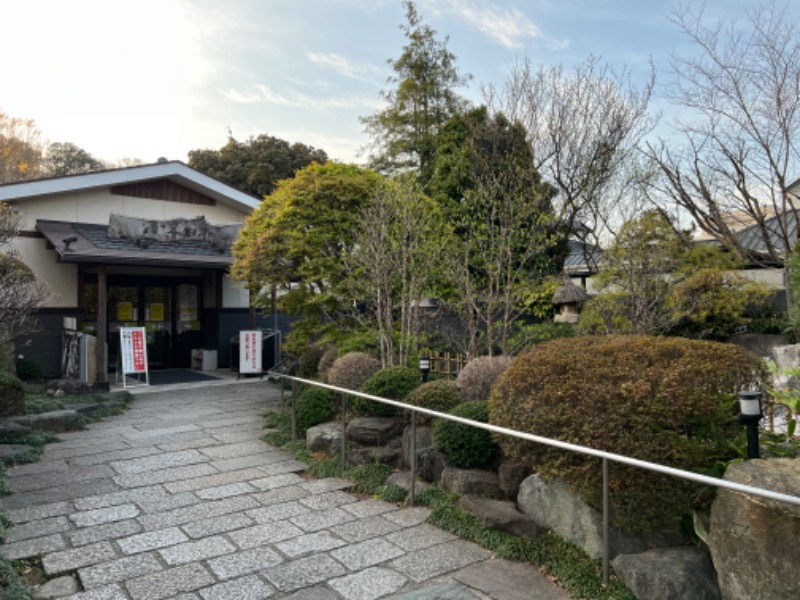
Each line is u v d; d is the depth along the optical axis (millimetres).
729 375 3086
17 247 9992
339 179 7121
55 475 4828
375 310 7020
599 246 11719
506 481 3803
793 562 2211
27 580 2986
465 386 4883
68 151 27125
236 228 11469
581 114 11867
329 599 2783
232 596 2803
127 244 10289
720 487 2477
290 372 8969
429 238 7086
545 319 9727
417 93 14672
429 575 3031
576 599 2744
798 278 7391
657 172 11047
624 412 2965
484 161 10562
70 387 8109
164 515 3914
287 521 3807
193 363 12219
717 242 11836
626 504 2967
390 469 4750
